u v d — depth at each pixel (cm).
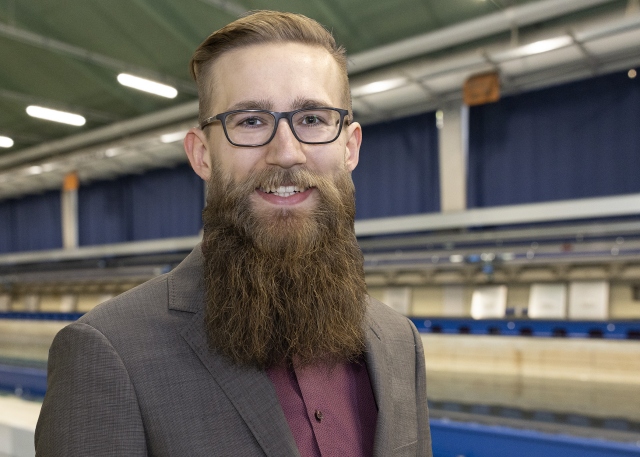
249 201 74
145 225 1119
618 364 502
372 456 76
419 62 621
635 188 618
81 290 1134
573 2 475
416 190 785
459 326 642
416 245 693
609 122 637
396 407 85
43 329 1029
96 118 887
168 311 76
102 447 65
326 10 543
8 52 661
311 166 76
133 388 68
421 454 91
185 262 85
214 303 72
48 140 1022
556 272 607
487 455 346
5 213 1403
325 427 75
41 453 67
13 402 347
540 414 418
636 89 620
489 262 612
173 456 67
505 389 509
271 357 74
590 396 465
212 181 78
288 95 74
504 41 569
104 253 1020
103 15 572
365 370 86
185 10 556
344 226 81
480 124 723
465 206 711
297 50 77
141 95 793
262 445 68
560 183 668
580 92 656
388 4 534
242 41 77
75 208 1232
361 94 673
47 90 769
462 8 536
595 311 570
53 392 69
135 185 1137
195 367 72
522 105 697
